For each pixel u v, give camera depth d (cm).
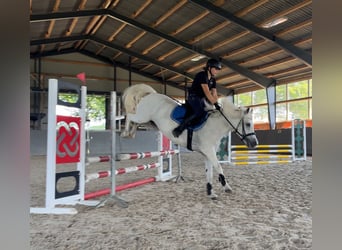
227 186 357
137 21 1061
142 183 405
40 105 1388
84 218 251
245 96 1537
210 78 344
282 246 185
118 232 212
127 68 1609
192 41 1106
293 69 1152
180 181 460
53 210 268
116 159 321
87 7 991
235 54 1137
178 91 1705
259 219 245
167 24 1039
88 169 651
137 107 374
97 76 1559
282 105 1316
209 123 334
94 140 1218
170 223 234
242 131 342
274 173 553
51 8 912
